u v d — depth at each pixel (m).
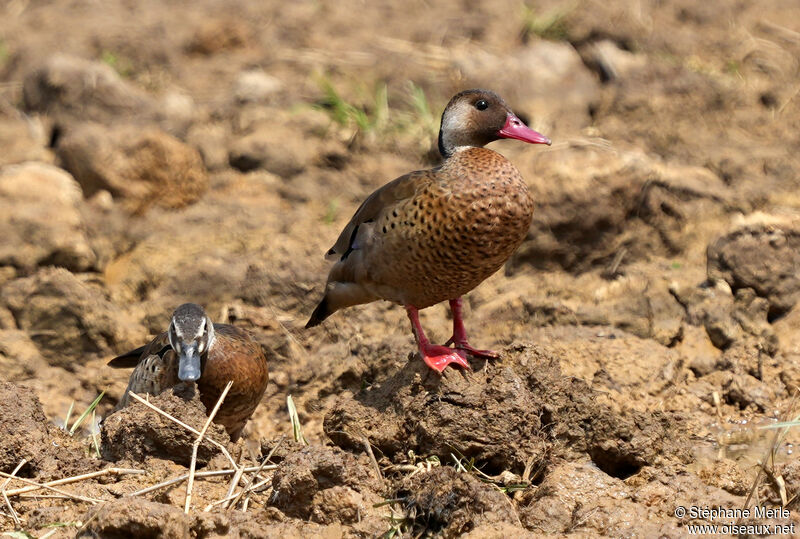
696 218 13.95
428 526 8.15
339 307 10.67
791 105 16.34
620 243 13.61
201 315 9.99
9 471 9.20
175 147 14.75
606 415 9.35
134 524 7.52
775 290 12.77
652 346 11.99
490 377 9.57
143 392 10.20
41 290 12.91
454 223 9.38
